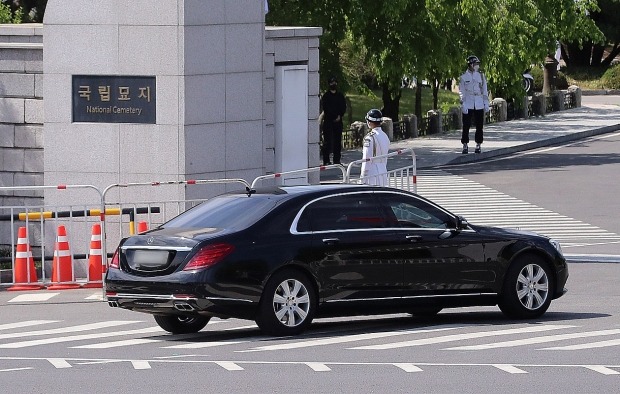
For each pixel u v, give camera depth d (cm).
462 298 3481
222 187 4953
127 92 4900
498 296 3525
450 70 9375
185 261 3177
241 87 5000
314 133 5531
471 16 9156
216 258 3169
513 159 8444
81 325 3616
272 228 3262
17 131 5178
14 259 4441
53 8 4981
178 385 2581
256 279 3200
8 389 2569
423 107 13488
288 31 5359
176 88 4822
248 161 5041
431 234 3444
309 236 3291
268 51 5275
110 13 4891
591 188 6862
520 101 11219
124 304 3288
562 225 5697
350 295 3334
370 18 8719
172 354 3020
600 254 4931
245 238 3222
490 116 11025
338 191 3384
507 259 3522
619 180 7144
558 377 2627
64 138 5000
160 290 3194
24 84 5150
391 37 8794
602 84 14988
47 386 2594
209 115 4903
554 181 7181
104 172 4953
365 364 2814
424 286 3425
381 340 3191
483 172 7706
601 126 10362
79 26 4947
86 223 4494
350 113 11438
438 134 10075
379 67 8925
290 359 2898
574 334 3231
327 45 8512
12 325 3628
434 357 2903
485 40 9500
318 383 2581
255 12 5028
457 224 3484
